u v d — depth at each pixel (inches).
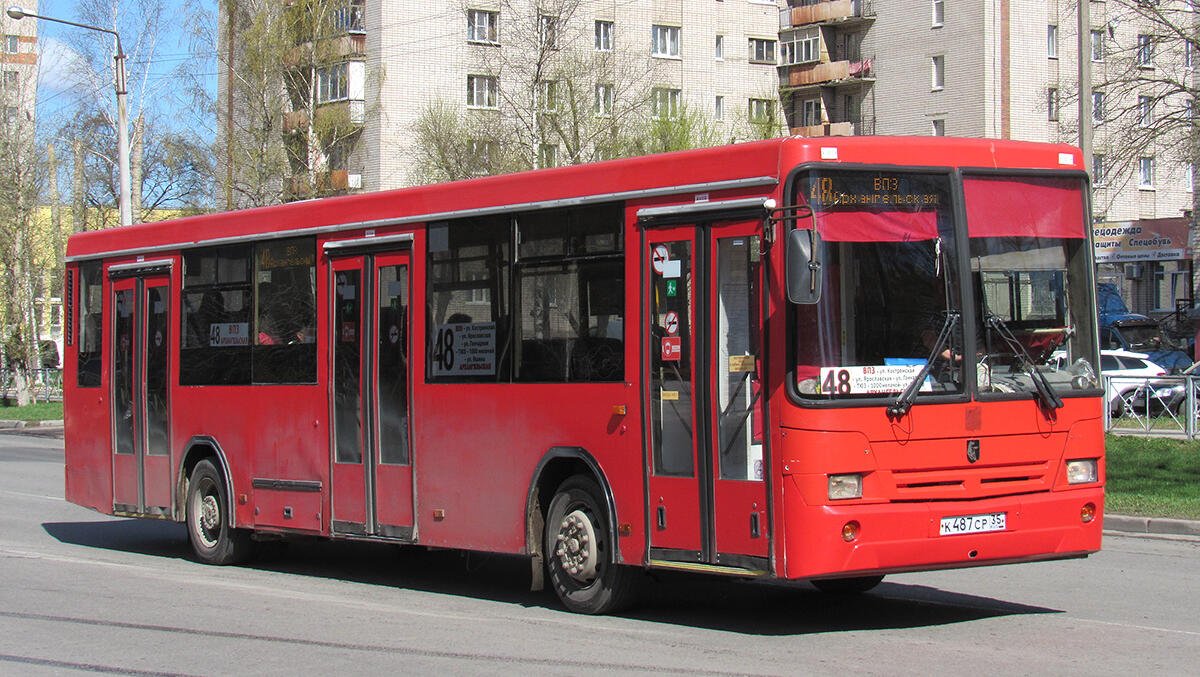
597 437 409.4
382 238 490.9
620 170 406.0
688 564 381.1
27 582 510.6
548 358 426.9
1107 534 636.1
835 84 2455.7
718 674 326.0
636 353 398.0
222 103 1802.4
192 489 584.4
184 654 366.3
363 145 2124.8
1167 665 331.0
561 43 1824.6
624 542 401.4
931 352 365.1
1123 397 1037.2
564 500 426.0
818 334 354.0
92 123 1878.7
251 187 1745.8
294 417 528.7
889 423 356.2
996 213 378.9
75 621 420.8
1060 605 426.9
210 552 574.2
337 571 551.5
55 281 2289.6
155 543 661.9
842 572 350.0
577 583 422.3
